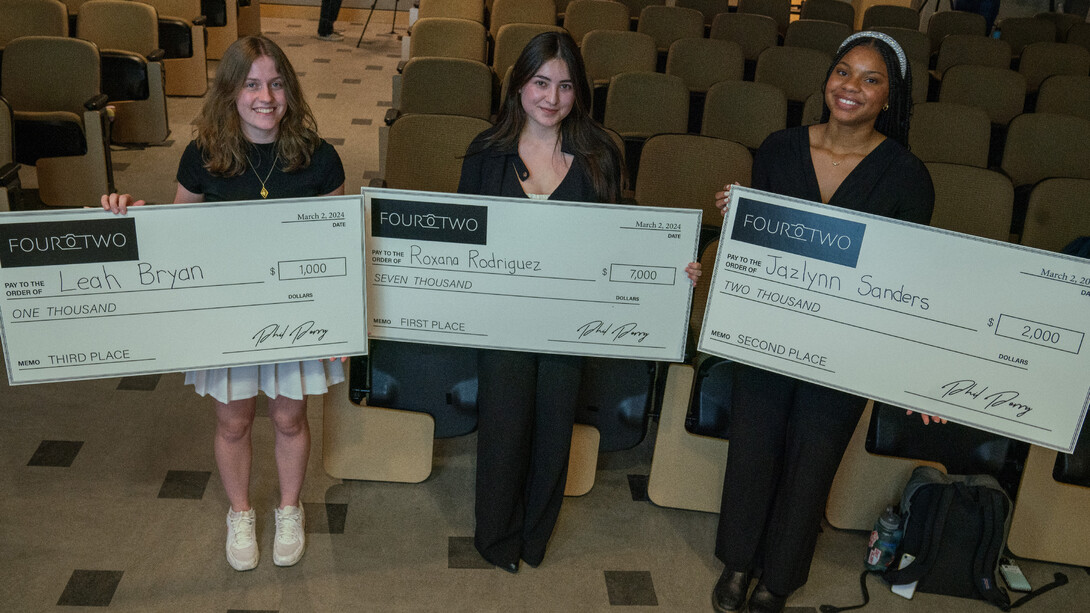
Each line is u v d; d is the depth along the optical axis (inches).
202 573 97.0
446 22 221.3
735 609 98.5
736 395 95.8
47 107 188.1
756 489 95.5
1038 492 107.8
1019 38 313.6
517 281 92.3
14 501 104.4
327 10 354.6
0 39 220.4
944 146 180.1
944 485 102.0
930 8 395.9
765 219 87.4
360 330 89.7
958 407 89.2
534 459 99.7
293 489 98.7
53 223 78.5
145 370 85.7
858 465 109.9
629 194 179.3
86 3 231.3
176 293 83.6
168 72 263.3
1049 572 110.8
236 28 310.3
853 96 81.9
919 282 85.7
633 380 107.8
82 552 98.0
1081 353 84.8
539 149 90.4
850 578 106.2
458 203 89.0
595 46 220.7
